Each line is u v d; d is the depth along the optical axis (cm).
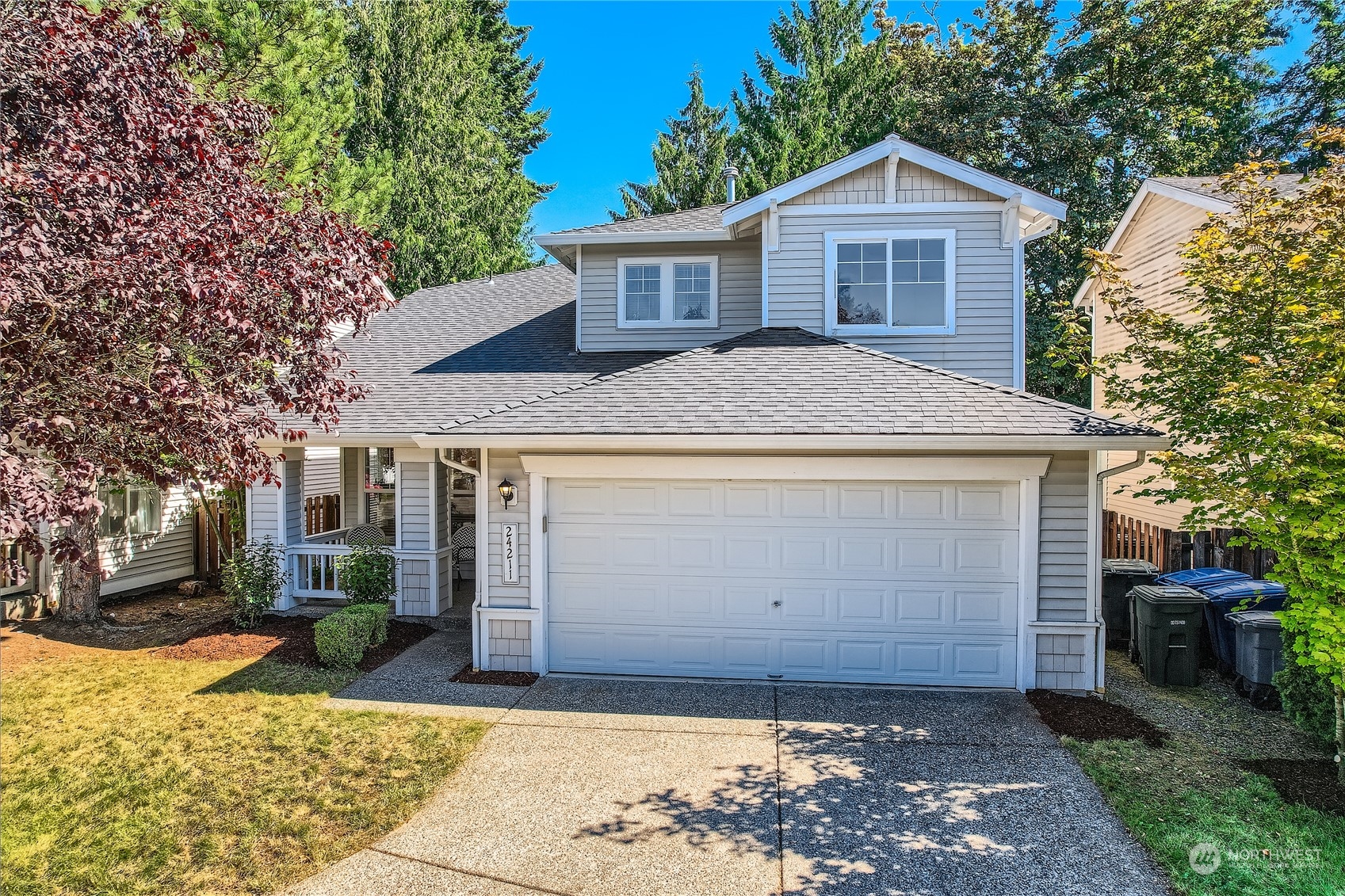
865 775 635
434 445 839
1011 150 2627
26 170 450
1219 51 2608
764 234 1159
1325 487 548
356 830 555
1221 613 875
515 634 905
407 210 2781
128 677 890
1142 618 883
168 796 606
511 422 850
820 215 1148
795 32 3397
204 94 634
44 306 456
